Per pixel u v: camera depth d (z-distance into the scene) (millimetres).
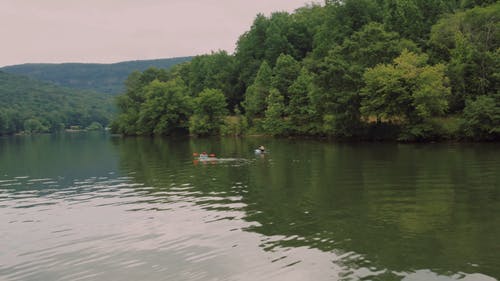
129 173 41031
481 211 21188
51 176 40656
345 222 19781
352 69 71562
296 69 102875
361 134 73375
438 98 63969
